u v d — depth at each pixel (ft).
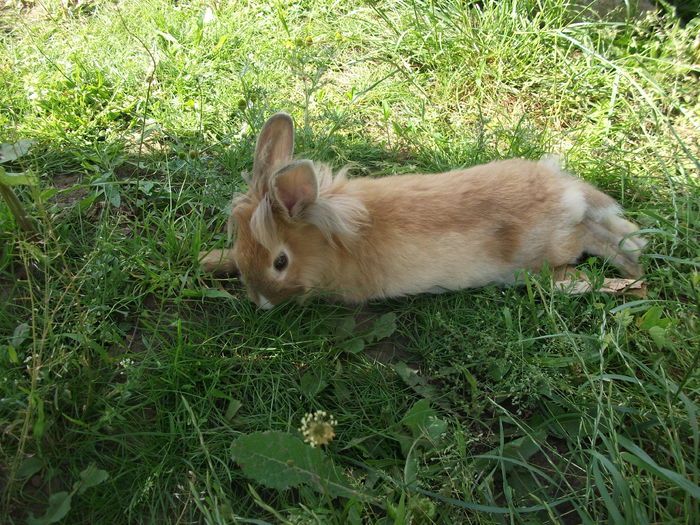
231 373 1.54
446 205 1.72
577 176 2.10
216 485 1.30
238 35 2.61
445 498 1.31
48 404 1.37
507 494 1.31
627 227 1.92
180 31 2.61
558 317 1.67
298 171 1.53
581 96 2.54
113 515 1.29
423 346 1.69
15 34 2.59
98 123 2.22
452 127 2.41
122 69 2.40
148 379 1.48
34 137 2.08
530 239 1.77
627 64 2.62
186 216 1.91
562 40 2.70
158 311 1.69
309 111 2.35
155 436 1.40
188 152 2.12
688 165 2.25
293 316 1.73
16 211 1.63
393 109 2.50
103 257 1.70
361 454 1.45
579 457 1.47
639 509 1.27
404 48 2.67
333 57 2.59
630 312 1.69
